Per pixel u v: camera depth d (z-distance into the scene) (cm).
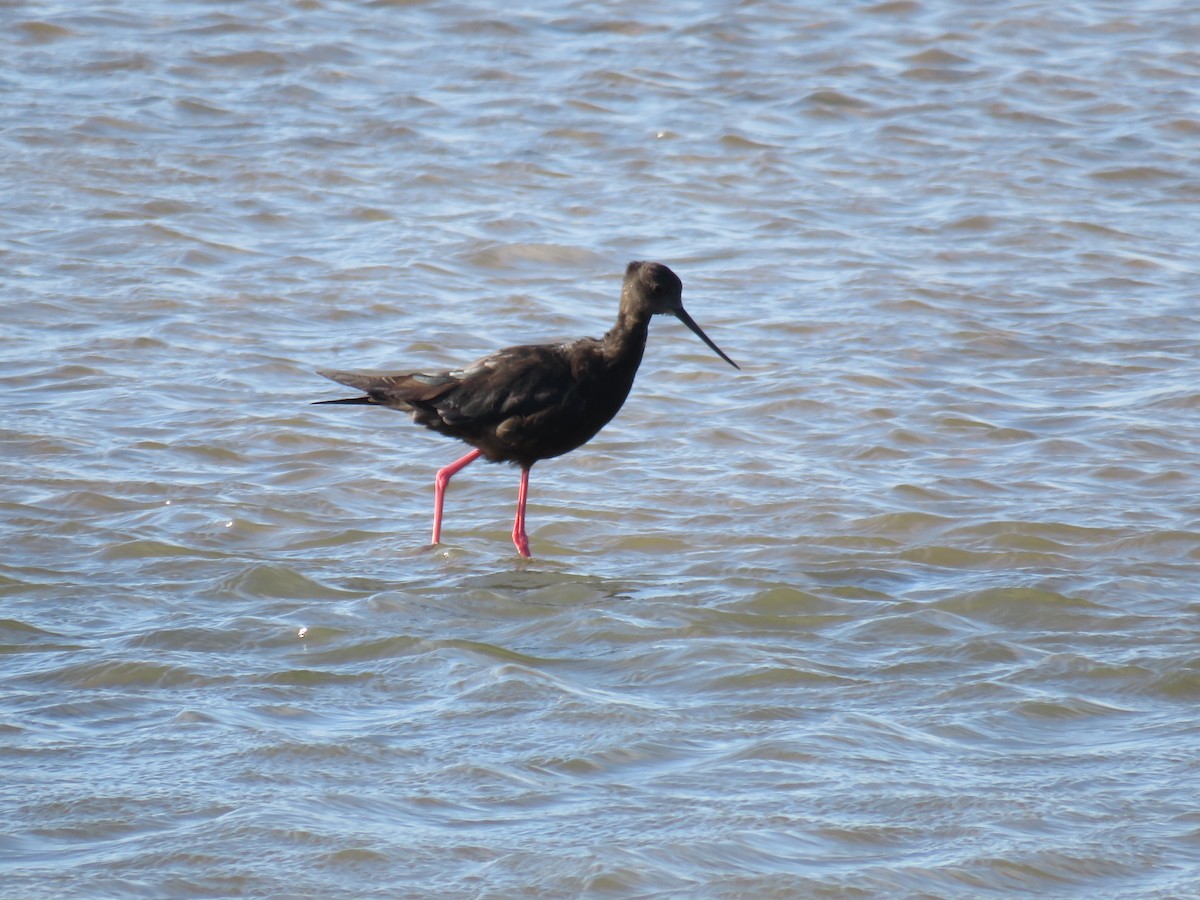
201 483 1510
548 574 1300
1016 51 3072
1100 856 826
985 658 1102
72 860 804
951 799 884
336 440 1633
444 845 824
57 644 1112
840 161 2588
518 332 1947
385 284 2077
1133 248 2261
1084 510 1451
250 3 3166
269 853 812
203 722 974
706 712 1002
